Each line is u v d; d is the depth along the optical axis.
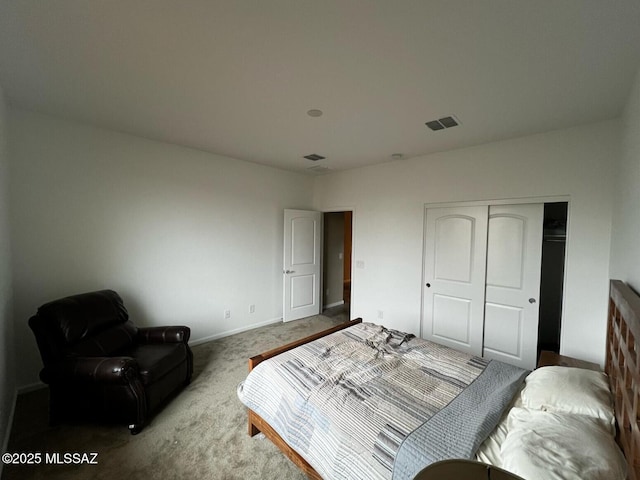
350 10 1.24
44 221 2.55
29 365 2.50
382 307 4.13
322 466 1.38
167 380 2.36
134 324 2.95
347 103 2.17
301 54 1.58
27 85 1.98
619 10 1.20
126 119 2.58
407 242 3.82
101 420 2.06
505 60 1.60
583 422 1.22
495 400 1.56
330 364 1.98
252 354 3.36
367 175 4.27
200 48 1.54
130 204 3.04
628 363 1.20
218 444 1.94
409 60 1.62
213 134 2.94
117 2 1.21
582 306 2.54
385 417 1.43
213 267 3.78
